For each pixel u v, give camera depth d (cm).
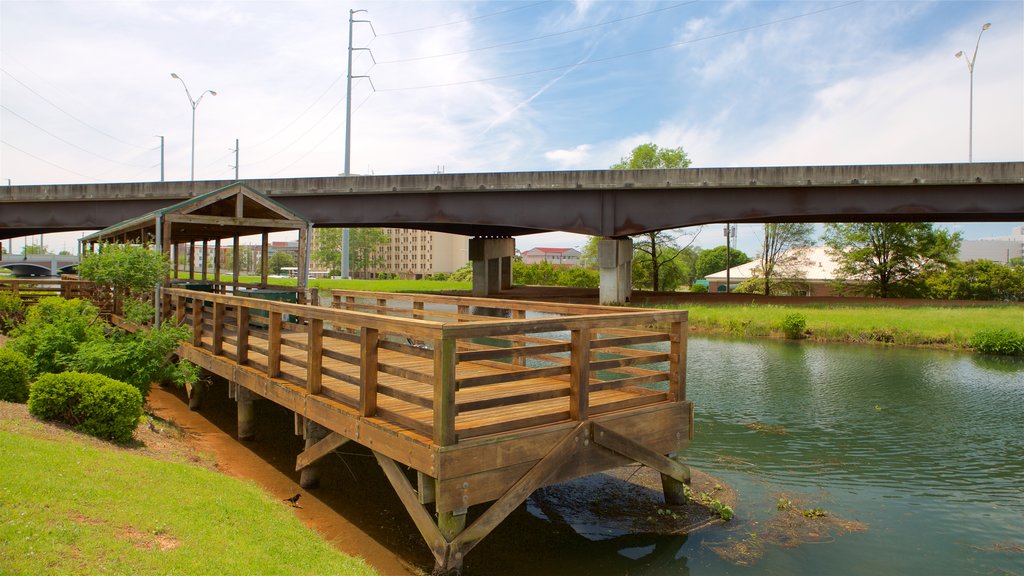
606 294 2969
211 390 1247
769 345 2081
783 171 2633
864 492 788
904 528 682
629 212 2884
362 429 597
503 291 4284
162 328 996
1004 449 970
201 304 1108
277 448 896
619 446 629
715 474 849
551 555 604
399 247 13550
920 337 2089
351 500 716
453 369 507
